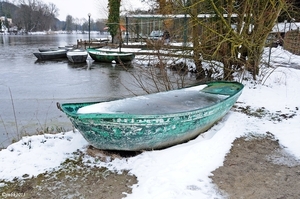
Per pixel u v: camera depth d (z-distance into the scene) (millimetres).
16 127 6477
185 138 4051
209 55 8430
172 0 9023
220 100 4688
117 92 10266
